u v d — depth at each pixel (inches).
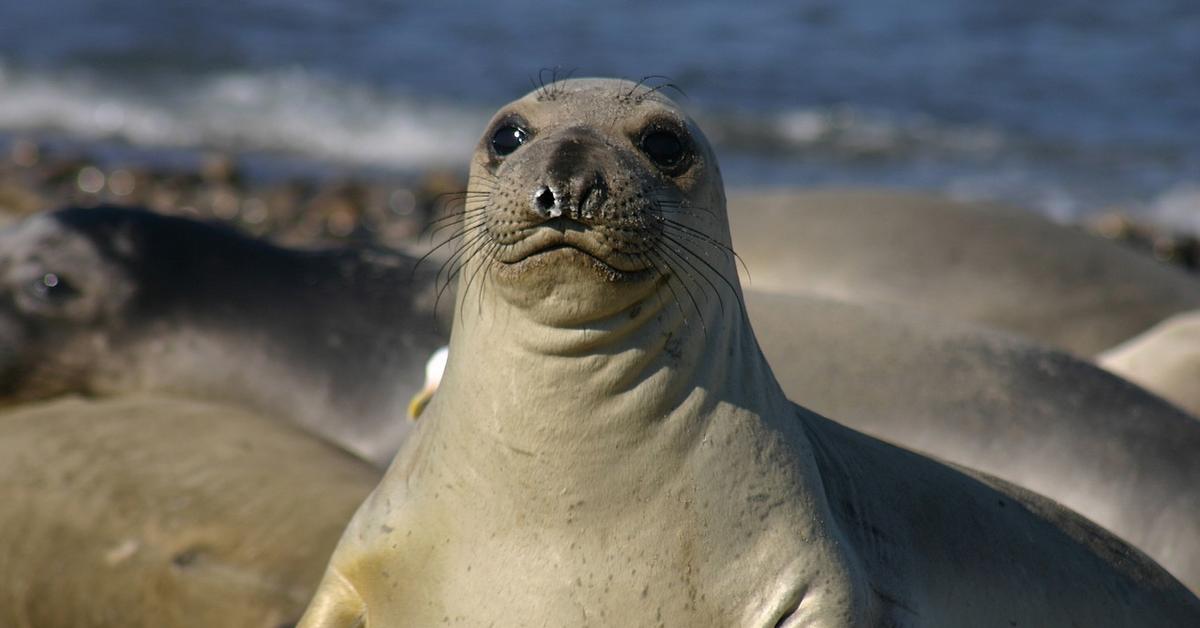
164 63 4099.4
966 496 792.3
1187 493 1118.4
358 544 716.7
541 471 677.3
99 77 3961.6
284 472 1061.1
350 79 4094.5
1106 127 4052.7
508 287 663.1
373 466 1131.3
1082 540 829.8
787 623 674.2
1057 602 778.8
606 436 676.1
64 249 1350.9
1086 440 1133.7
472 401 690.2
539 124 725.9
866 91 4311.0
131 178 2765.7
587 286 652.1
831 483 732.7
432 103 3934.5
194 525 1018.1
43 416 1189.1
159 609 995.3
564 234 649.6
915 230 1849.2
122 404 1214.3
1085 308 1787.6
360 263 1369.3
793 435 716.0
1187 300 1820.9
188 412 1180.5
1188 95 4394.7
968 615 743.7
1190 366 1391.5
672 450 678.5
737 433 692.1
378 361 1296.8
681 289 682.2
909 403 1129.4
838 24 5167.3
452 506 692.1
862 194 1918.1
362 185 2802.7
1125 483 1119.0
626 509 677.3
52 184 2716.5
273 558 977.5
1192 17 5393.7
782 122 3971.5
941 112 4136.3
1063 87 4456.2
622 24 4980.3
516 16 5027.1
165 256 1347.2
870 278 1792.6
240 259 1354.6
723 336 704.4
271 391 1291.8
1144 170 3634.4
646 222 664.4
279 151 3531.0
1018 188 3427.7
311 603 729.6
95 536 1041.5
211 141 3563.0
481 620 681.6
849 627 670.5
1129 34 5167.3
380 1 5113.2
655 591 674.2
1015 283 1797.5
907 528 744.3
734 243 1865.2
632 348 669.3
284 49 4352.9
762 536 682.2
